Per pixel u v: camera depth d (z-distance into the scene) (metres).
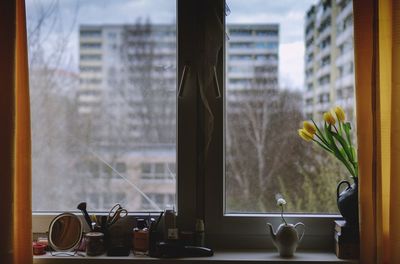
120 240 1.75
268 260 1.62
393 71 1.50
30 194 1.61
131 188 1.86
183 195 1.80
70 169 1.87
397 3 1.49
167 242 1.68
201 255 1.67
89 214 1.82
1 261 1.53
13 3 1.56
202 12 1.79
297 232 1.70
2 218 1.53
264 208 1.82
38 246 1.71
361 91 1.55
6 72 1.55
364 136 1.55
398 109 1.49
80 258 1.65
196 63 1.79
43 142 1.86
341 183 1.70
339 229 1.66
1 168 1.54
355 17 1.56
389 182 1.53
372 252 1.54
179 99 1.80
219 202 1.79
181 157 1.80
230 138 1.83
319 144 1.70
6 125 1.54
